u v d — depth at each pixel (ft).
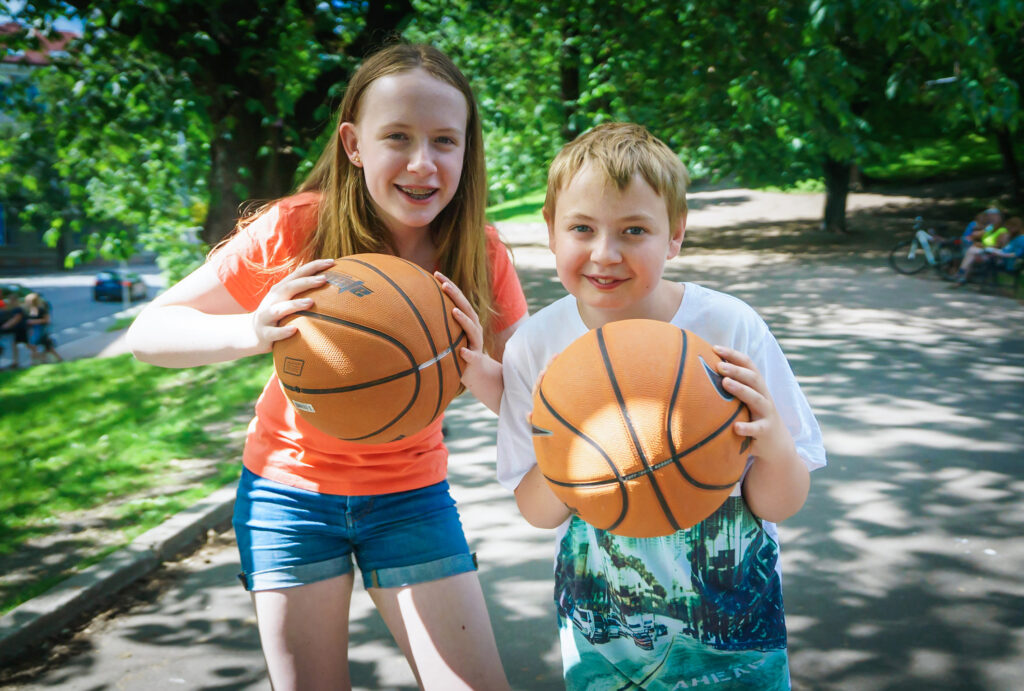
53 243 48.70
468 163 7.27
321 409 5.88
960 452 20.02
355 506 6.88
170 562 15.43
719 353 5.41
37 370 40.27
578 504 5.26
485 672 6.72
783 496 5.73
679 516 5.10
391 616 7.00
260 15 31.14
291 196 7.37
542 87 49.34
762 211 100.22
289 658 6.64
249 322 6.17
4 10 34.55
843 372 29.01
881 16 32.60
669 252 6.13
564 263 5.81
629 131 5.80
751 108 38.68
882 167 112.27
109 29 33.35
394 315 5.90
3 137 47.01
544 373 5.68
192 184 47.83
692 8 38.58
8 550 15.26
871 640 11.64
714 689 6.14
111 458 21.12
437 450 7.40
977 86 35.06
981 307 42.98
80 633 12.73
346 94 6.89
